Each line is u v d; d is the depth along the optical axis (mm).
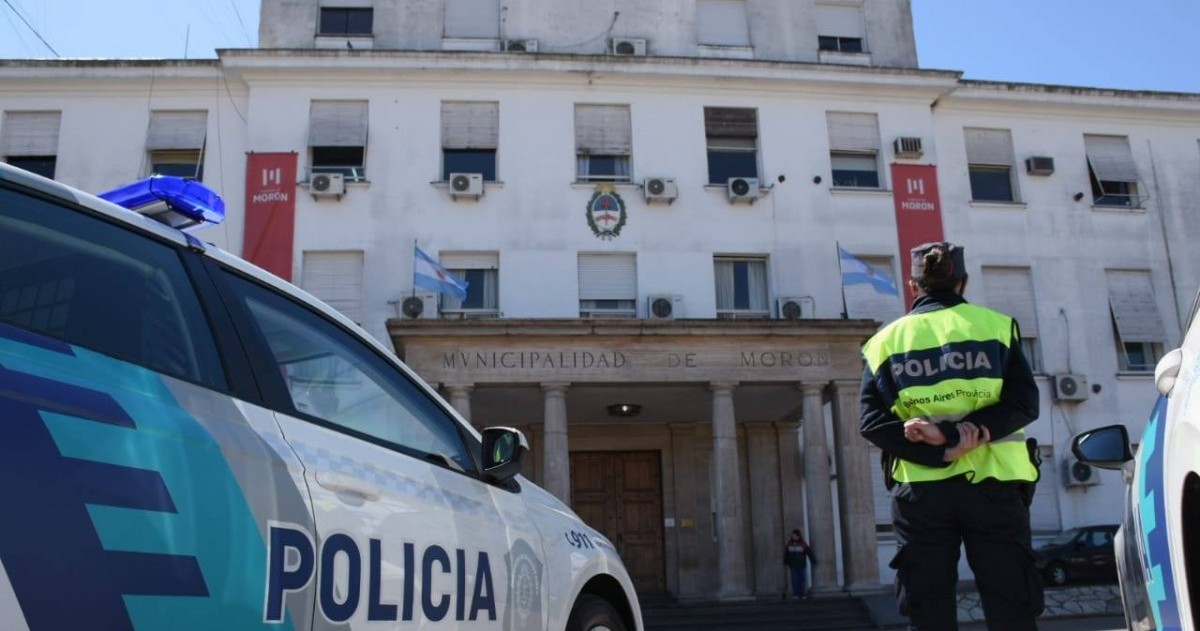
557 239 21594
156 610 2232
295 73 21547
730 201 22125
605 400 20109
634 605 4824
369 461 3158
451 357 17906
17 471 2016
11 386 2094
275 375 2965
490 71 21922
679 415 21953
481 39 22703
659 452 22656
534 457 22031
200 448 2490
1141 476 3490
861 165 23281
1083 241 23828
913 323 3840
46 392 2166
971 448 3533
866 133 23297
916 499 3660
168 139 21609
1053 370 22938
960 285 3998
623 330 18250
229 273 3047
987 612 3574
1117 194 24344
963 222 23344
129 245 2699
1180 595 3000
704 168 22359
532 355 18078
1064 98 24203
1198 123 25078
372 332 20641
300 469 2791
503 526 3795
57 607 2018
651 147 22328
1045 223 23734
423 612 3133
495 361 18000
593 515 22250
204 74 21734
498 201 21625
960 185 23547
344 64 21500
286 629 2572
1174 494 2938
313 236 21094
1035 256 23500
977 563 3605
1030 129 24328
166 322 2670
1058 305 23328
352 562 2859
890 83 23109
